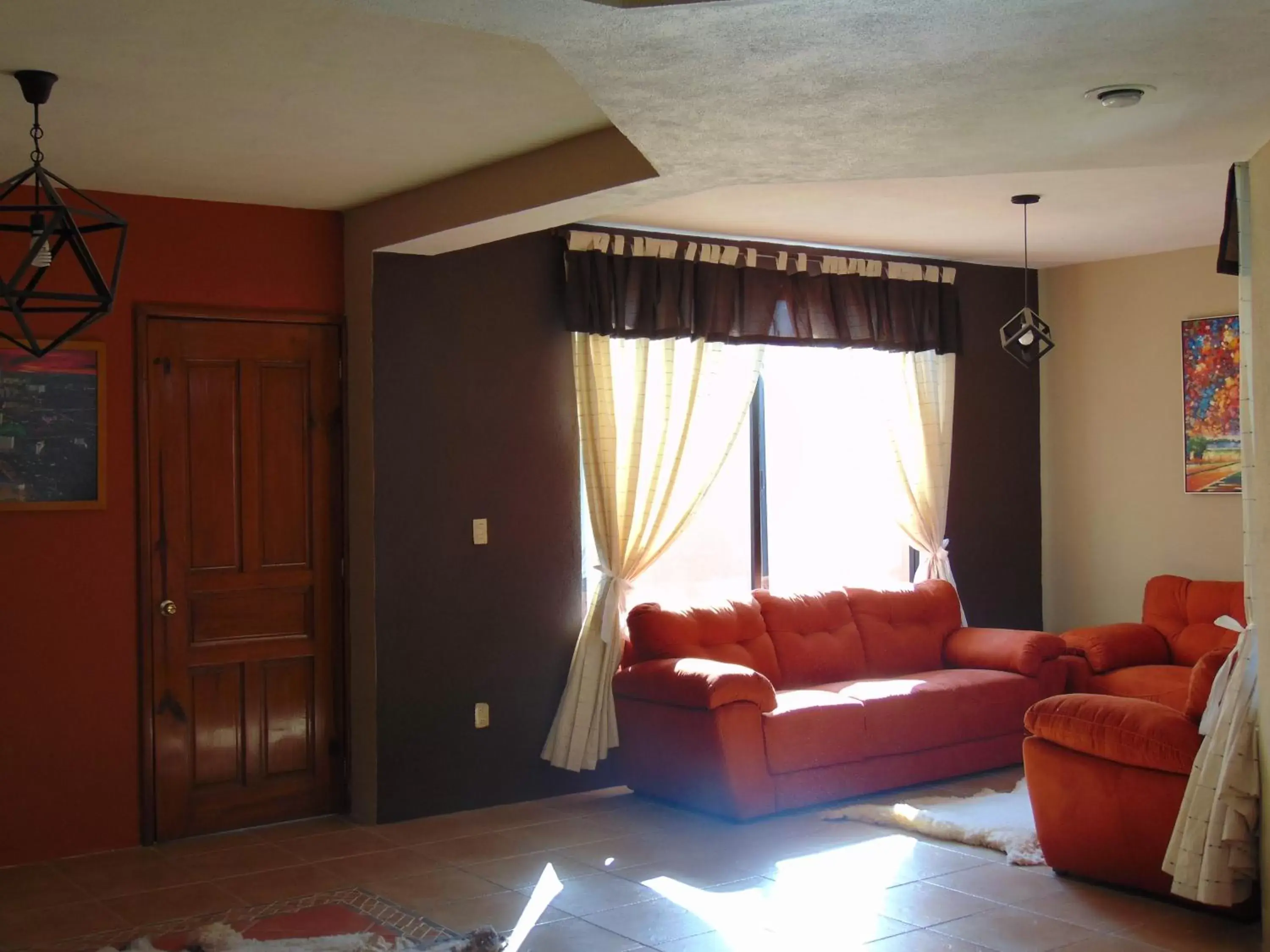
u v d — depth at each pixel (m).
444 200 4.89
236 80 3.66
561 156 4.37
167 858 4.87
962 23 2.64
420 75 3.63
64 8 3.09
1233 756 3.80
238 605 5.29
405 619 5.38
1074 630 7.59
